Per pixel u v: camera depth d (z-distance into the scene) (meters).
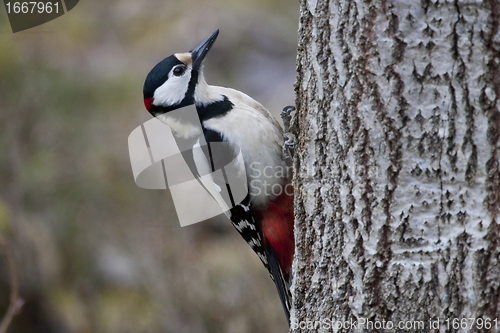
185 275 14.23
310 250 5.96
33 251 14.11
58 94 15.95
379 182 5.18
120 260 14.73
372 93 5.15
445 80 4.82
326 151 5.64
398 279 5.12
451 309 4.93
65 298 14.32
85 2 18.02
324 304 5.71
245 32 17.00
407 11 4.89
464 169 4.84
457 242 4.90
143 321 14.09
